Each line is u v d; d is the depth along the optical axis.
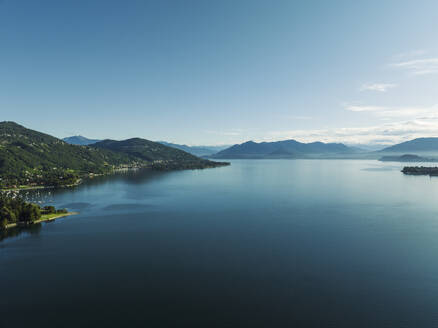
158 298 103.50
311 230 180.50
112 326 88.31
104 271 124.00
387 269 123.88
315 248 148.75
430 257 136.12
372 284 111.50
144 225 193.62
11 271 124.00
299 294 105.12
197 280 116.00
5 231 179.75
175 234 173.75
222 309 96.62
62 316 93.19
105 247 152.00
